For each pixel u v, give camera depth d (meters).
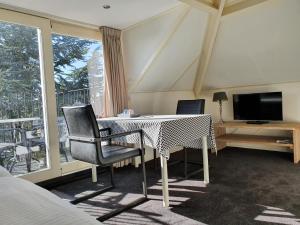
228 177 2.82
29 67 2.89
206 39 3.42
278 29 2.95
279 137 3.85
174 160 3.70
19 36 2.81
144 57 3.52
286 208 2.00
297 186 2.44
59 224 0.66
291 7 2.62
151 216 2.00
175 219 1.93
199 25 3.13
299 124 3.55
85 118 2.00
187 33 3.23
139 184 2.79
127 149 2.32
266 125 3.60
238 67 3.87
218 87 4.54
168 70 3.86
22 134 2.87
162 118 2.40
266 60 3.53
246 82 4.16
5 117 2.75
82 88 3.41
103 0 2.55
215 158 3.71
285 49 3.21
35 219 0.68
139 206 2.20
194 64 3.99
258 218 1.87
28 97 2.90
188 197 2.33
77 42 3.34
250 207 2.05
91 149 2.06
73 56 3.31
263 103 3.85
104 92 3.52
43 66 2.92
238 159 3.59
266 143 3.52
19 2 2.53
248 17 2.92
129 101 3.81
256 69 3.78
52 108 2.99
